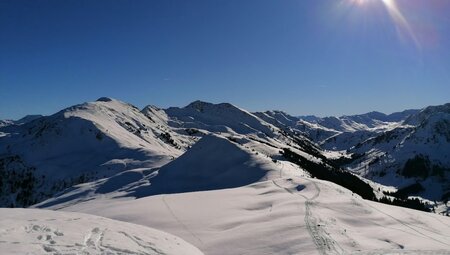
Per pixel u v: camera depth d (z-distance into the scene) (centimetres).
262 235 3384
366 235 3509
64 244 1753
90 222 2314
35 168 19525
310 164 19738
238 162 11362
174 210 4747
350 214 4262
